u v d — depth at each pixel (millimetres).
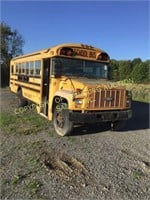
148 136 8844
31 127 9430
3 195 4559
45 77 9805
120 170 5777
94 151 7035
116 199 4562
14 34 43188
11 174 5395
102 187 4969
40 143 7613
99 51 9719
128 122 11203
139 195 4719
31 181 5105
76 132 9031
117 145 7684
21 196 4543
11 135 8406
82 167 5887
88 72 9453
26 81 12320
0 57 41031
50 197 4543
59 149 7125
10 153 6680
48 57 9406
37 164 5973
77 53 9297
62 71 9086
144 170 5824
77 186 4977
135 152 7082
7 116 11297
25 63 12555
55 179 5238
